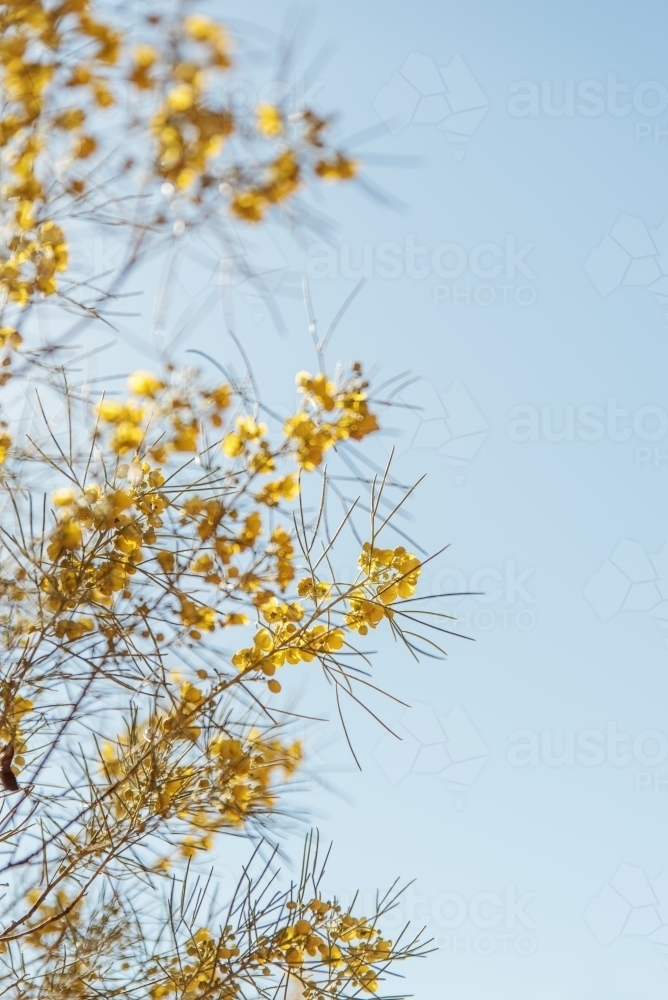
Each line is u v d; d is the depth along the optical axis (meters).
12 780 1.14
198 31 1.08
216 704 1.16
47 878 1.16
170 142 1.09
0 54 1.08
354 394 1.15
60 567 1.15
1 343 1.12
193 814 1.18
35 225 1.11
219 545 1.15
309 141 1.08
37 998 1.16
